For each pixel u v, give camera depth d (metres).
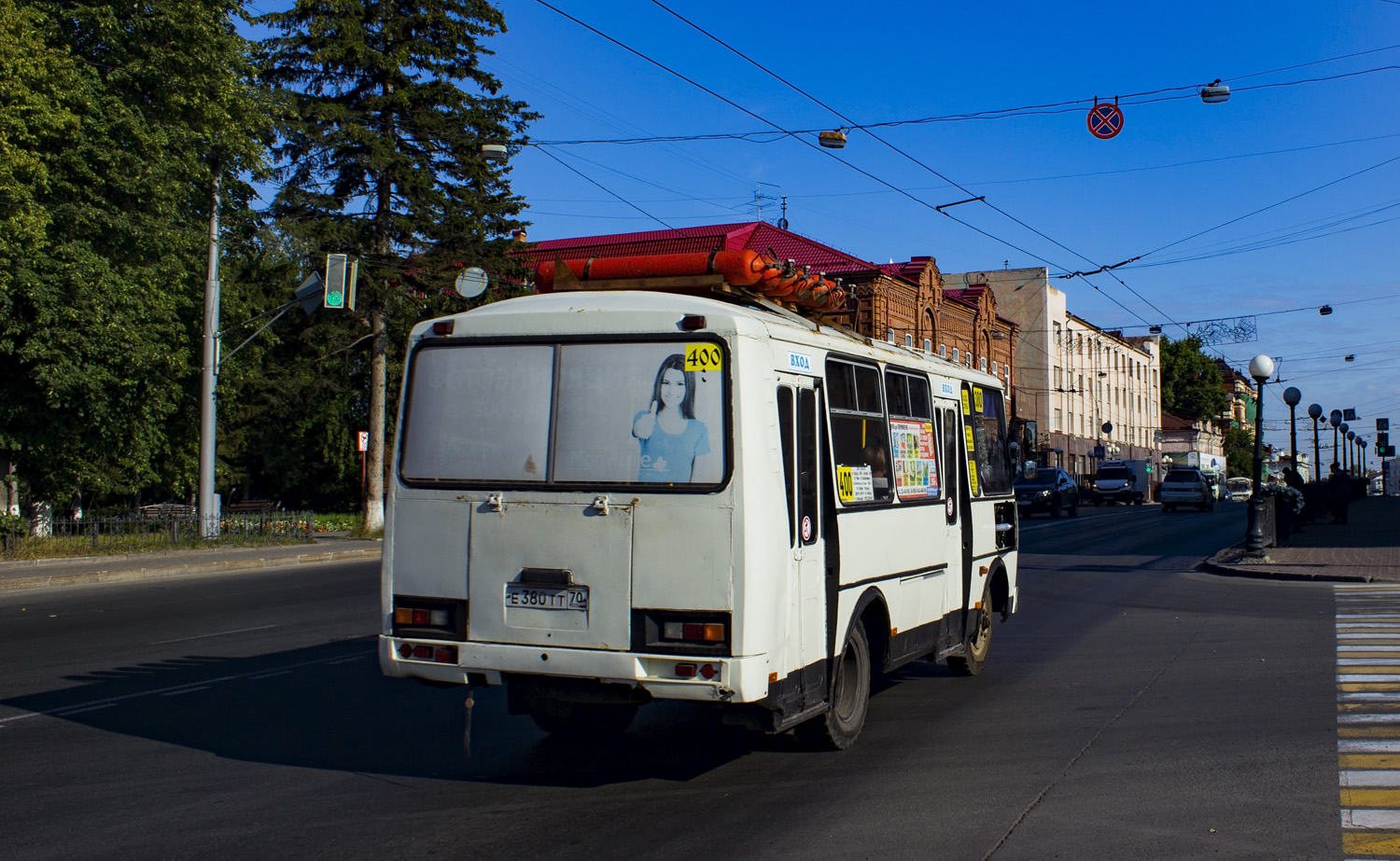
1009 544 10.63
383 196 31.08
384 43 30.97
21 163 20.08
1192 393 102.50
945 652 8.77
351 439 42.31
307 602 15.69
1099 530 33.38
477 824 5.59
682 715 8.20
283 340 33.41
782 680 5.91
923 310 48.03
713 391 5.82
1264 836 5.29
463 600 6.15
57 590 18.03
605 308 6.11
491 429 6.21
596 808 5.86
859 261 44.84
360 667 10.22
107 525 24.52
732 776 6.49
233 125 25.36
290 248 29.12
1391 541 24.83
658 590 5.77
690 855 5.08
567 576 5.92
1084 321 74.75
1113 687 9.22
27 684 9.46
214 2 24.67
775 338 6.15
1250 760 6.70
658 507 5.80
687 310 5.97
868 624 7.54
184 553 23.62
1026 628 12.93
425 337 6.45
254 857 5.09
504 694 9.01
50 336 21.66
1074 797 5.99
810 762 6.80
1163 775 6.40
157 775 6.54
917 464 8.30
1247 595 15.96
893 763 6.77
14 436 23.31
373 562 23.80
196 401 29.20
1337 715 7.86
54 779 6.45
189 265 27.02
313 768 6.71
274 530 27.61
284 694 8.97
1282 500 25.64
